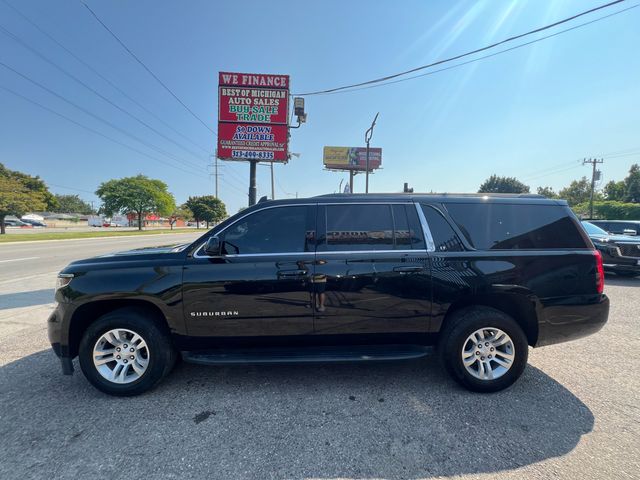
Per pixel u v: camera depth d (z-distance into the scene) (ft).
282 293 9.70
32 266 35.73
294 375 10.84
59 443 7.48
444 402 9.25
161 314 9.98
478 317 9.70
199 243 9.98
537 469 6.75
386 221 10.30
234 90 39.75
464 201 10.66
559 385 10.25
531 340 10.48
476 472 6.68
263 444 7.48
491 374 9.82
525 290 9.94
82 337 9.68
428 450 7.30
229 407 8.98
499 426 8.17
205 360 9.62
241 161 40.93
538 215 10.62
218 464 6.86
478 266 9.94
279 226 10.23
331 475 6.59
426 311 9.93
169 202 179.42
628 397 9.55
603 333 14.92
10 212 99.25
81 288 9.48
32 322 16.19
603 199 213.87
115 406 9.01
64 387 10.01
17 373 10.88
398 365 11.62
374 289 9.81
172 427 8.10
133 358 9.61
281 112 40.29
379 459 7.02
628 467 6.79
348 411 8.79
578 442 7.57
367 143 62.95
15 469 6.68
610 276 31.07
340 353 10.03
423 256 9.97
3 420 8.33
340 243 10.05
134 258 10.02
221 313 9.63
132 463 6.86
